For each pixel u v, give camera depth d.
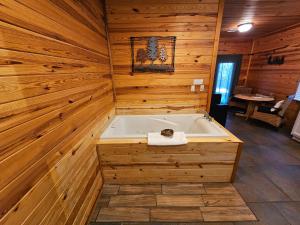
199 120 2.31
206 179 1.78
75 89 1.20
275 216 1.38
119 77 2.38
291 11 2.54
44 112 0.84
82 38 1.37
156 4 2.06
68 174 1.07
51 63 0.92
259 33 4.10
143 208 1.48
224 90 5.16
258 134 3.14
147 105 2.52
